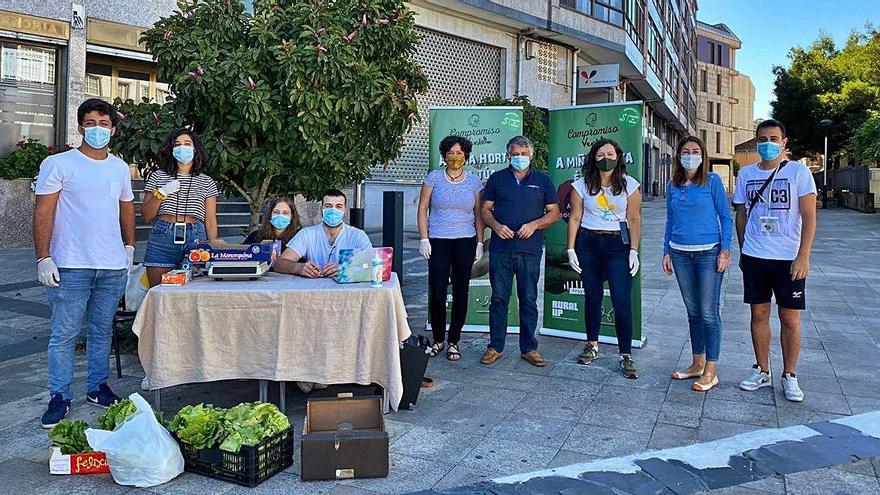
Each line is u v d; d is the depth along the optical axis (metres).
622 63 22.89
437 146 6.43
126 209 4.32
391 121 6.05
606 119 5.91
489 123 6.39
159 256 4.78
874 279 9.71
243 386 4.76
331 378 3.96
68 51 12.35
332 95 5.52
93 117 3.99
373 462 3.34
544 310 6.50
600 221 5.24
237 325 3.92
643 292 8.72
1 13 11.48
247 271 4.19
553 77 19.83
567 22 18.84
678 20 38.91
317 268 4.39
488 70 18.06
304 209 14.05
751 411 4.30
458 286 5.55
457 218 5.49
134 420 3.29
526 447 3.74
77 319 4.05
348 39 5.68
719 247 4.77
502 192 5.34
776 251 4.46
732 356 5.63
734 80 62.31
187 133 4.74
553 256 6.39
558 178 6.24
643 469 3.44
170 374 3.91
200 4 5.79
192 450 3.37
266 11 5.85
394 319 3.98
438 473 3.41
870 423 4.07
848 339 6.19
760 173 4.58
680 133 48.53
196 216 4.86
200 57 5.41
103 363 4.32
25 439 3.79
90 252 4.01
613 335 6.13
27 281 8.54
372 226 15.77
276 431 3.41
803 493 3.21
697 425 4.07
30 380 4.84
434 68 16.70
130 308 4.98
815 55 37.72
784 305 4.48
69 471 3.36
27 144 11.64
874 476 3.38
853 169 28.52
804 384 4.84
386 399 4.21
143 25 13.29
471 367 5.34
